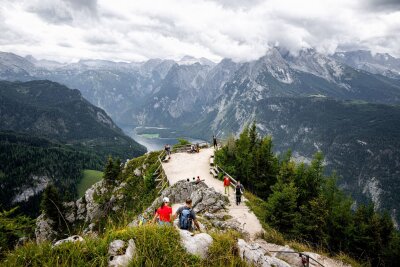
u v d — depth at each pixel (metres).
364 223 42.44
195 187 36.16
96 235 8.98
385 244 43.53
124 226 9.18
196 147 63.25
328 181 49.81
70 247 7.62
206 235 9.64
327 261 19.44
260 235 23.06
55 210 45.41
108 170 58.50
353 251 38.72
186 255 8.38
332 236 37.47
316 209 34.69
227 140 53.53
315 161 46.56
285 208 28.33
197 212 30.06
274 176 47.91
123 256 7.69
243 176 47.22
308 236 29.36
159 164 52.47
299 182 45.84
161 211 12.67
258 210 30.86
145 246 8.04
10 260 7.06
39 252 7.27
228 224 24.84
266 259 10.86
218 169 47.22
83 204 58.03
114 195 54.09
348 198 47.31
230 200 33.34
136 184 54.19
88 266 7.20
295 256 16.31
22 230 13.13
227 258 8.99
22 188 190.25
